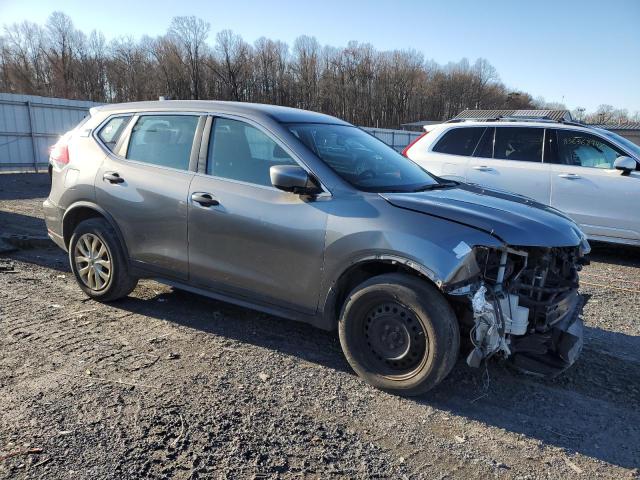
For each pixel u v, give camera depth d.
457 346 3.26
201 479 2.56
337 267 3.52
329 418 3.17
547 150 7.74
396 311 3.38
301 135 3.93
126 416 3.04
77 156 4.86
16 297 4.94
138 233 4.43
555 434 3.15
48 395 3.23
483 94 99.69
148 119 4.57
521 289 3.54
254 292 3.93
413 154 8.58
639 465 2.89
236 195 3.91
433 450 2.93
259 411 3.19
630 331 4.83
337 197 3.59
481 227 3.28
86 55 74.50
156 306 4.88
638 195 7.09
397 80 86.19
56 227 5.05
